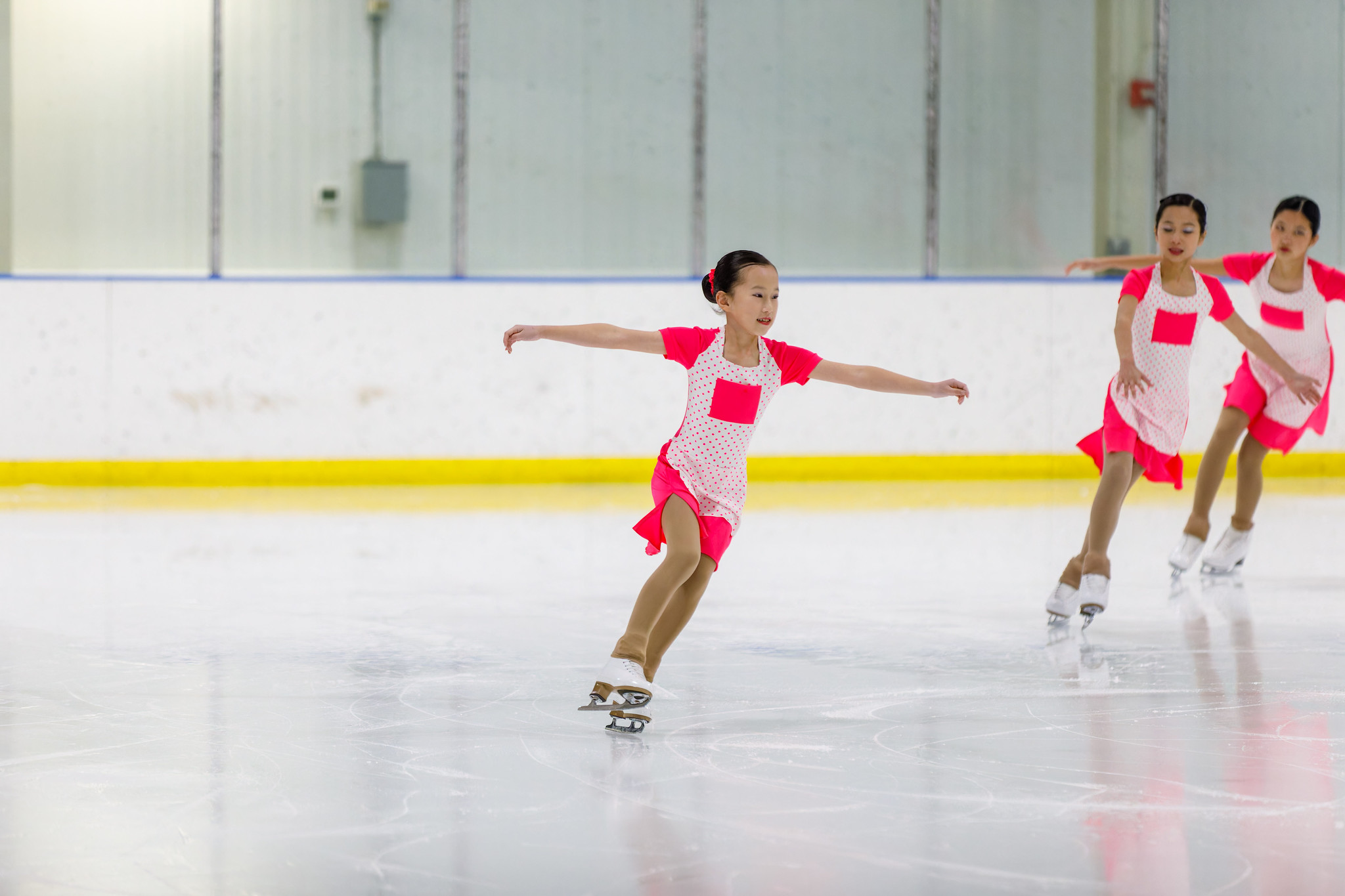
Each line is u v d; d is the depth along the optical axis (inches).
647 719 405.1
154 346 1296.8
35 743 389.4
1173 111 1472.7
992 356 1397.6
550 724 415.2
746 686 471.8
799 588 700.7
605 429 1354.6
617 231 1430.9
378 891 272.1
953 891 271.6
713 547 432.5
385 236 1402.6
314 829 311.0
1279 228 714.2
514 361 1341.0
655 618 412.8
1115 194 1464.1
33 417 1286.9
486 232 1413.6
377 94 1390.3
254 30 1369.3
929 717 425.7
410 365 1331.2
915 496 1223.5
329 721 418.0
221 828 311.9
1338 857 290.8
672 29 1421.0
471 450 1341.0
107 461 1296.8
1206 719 421.7
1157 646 545.3
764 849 297.1
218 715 424.5
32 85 1349.7
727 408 424.2
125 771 360.2
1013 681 479.5
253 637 561.6
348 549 853.8
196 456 1307.8
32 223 1358.3
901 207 1459.2
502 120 1407.5
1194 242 613.3
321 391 1320.1
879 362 1389.0
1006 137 1457.9
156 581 716.7
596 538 917.8
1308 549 848.9
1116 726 411.8
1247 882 276.4
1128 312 606.9
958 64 1450.5
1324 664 508.4
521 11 1401.3
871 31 1444.4
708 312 1378.0
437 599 662.5
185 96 1366.9
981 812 324.2
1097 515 599.8
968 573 756.6
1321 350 727.7
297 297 1315.2
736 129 1441.9
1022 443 1402.6
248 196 1379.2
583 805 330.3
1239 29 1472.7
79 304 1286.9
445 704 442.3
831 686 471.5
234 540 900.6
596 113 1419.8
